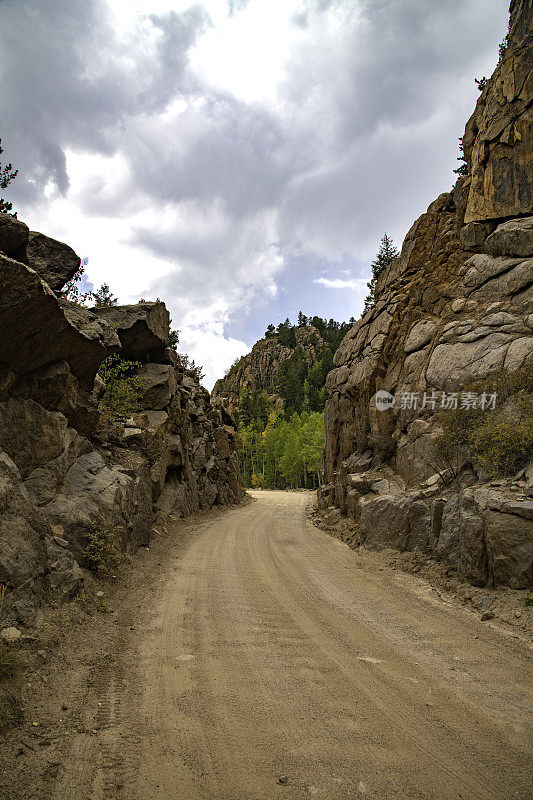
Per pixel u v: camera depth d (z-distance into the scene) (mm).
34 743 3613
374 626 7055
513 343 14523
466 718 4254
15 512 5820
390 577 10227
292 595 8867
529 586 7508
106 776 3266
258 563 12016
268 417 104750
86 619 6473
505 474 9891
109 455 13031
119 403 14344
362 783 3258
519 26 17766
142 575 9641
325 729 4012
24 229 7602
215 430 33781
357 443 22984
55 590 6391
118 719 4086
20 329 6715
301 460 65125
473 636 6551
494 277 16844
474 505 8852
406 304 21016
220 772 3354
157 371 18938
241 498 37844
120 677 4980
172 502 19500
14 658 4516
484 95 19172
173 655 5691
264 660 5629
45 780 3186
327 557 13211
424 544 11133
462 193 19797
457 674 5281
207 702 4477
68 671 4949
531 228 15906
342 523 19094
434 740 3854
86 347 8883
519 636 6426
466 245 18453
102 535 8469
